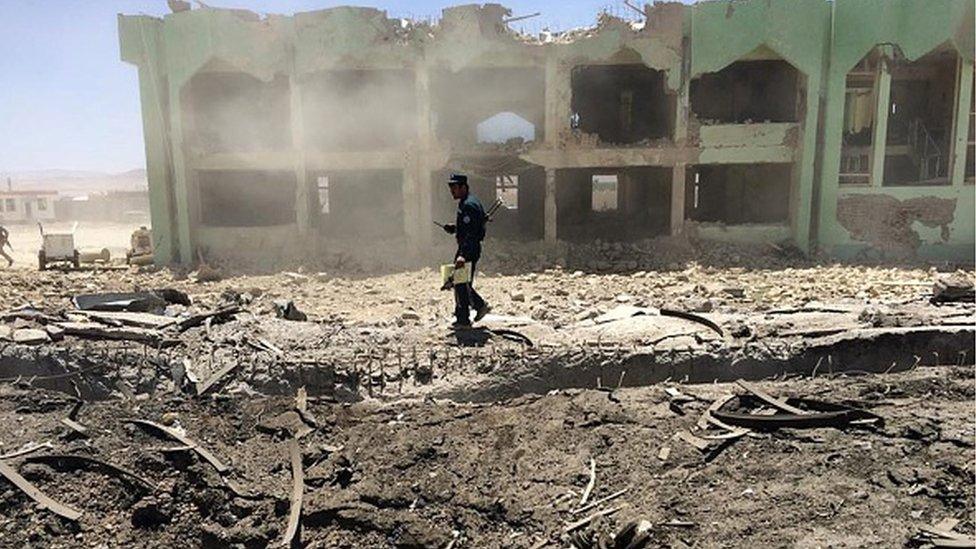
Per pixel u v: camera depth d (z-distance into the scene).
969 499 5.49
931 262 21.56
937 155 24.05
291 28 21.50
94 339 9.62
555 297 16.02
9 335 9.36
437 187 23.72
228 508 6.18
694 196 27.92
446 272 10.36
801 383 8.23
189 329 10.27
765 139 21.94
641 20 22.62
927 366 9.36
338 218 26.22
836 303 12.77
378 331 10.65
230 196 25.70
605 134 27.14
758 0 21.05
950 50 22.45
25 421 7.30
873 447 6.39
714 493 5.82
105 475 6.50
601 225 26.00
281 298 16.72
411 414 7.88
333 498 6.17
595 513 5.69
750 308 13.83
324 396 8.57
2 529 5.85
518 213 27.88
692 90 24.91
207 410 7.89
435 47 21.56
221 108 24.38
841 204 22.23
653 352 9.28
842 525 5.24
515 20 21.78
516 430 7.26
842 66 21.42
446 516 5.92
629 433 6.96
